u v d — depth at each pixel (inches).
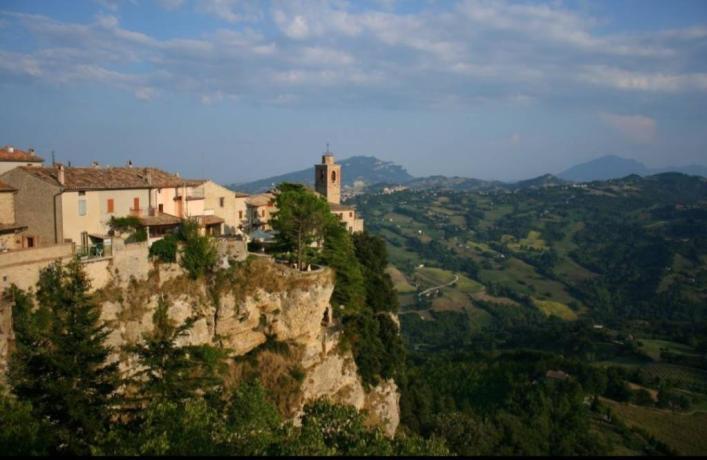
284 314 2459.4
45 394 1382.9
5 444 1131.3
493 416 3752.5
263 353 2372.0
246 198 3629.4
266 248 2908.5
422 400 3560.5
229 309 2320.4
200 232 2576.3
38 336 1528.1
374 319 3132.4
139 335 2017.7
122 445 1252.5
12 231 2223.2
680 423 4224.9
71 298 1512.1
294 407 2309.3
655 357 6048.2
